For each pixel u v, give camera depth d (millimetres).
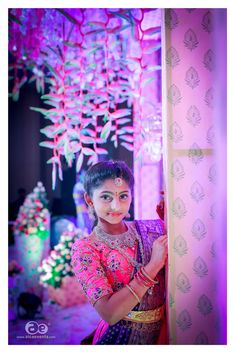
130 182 2738
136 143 3773
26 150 3963
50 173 3971
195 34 2660
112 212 2650
